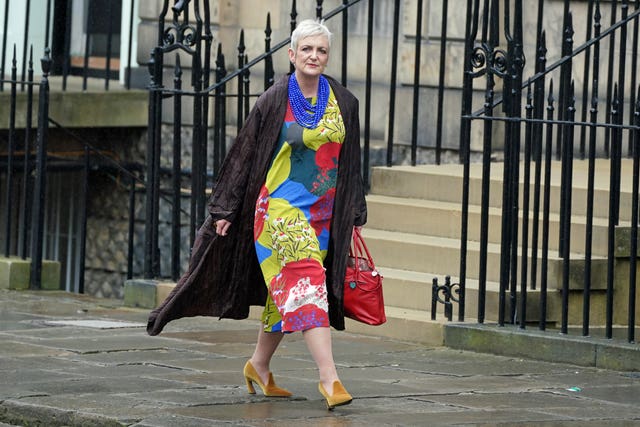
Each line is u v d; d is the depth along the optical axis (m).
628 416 9.57
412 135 16.27
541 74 12.91
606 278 12.99
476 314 12.96
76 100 19.58
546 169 12.18
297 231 9.44
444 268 13.80
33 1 23.11
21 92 18.91
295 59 9.53
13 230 21.05
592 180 11.85
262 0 19.52
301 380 10.61
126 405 9.47
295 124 9.52
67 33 19.97
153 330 9.83
